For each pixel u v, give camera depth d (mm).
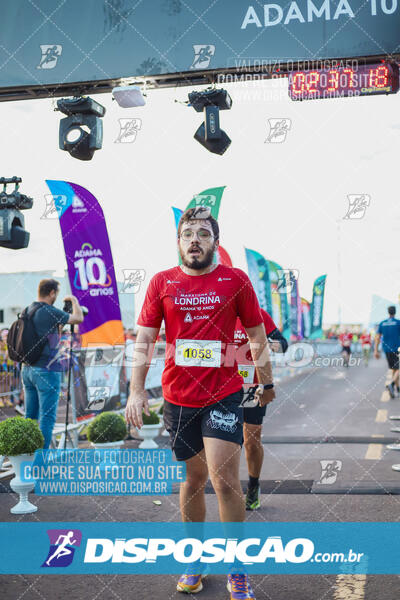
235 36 6574
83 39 6906
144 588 3018
